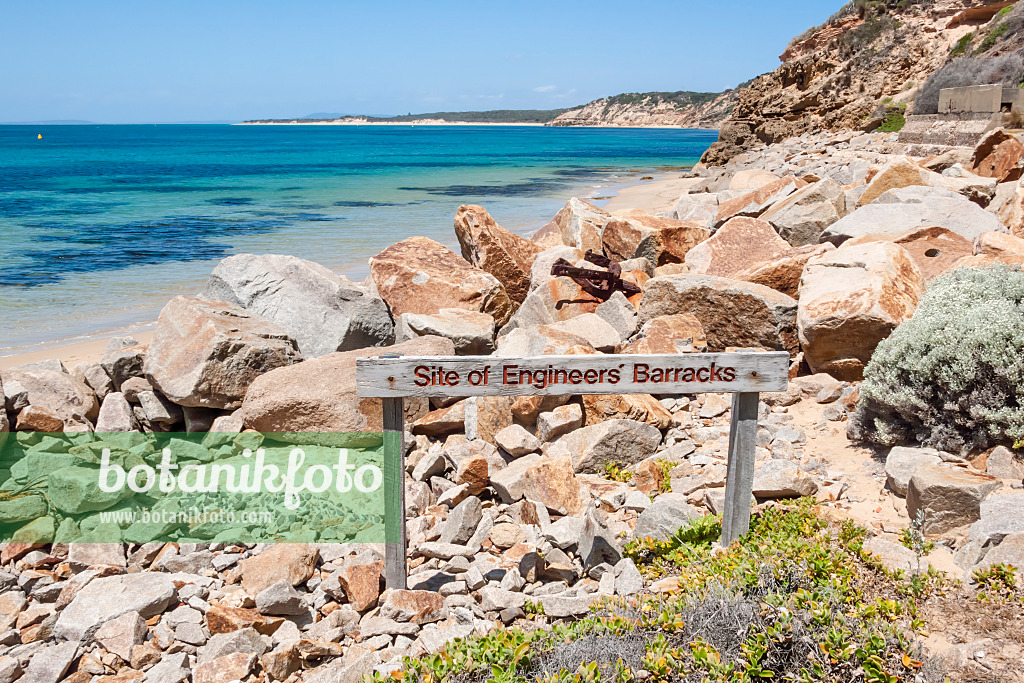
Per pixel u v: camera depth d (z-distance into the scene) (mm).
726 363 4586
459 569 5020
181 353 7195
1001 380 5457
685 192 35906
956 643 3744
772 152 40062
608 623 4090
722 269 10188
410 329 8711
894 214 10703
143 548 5363
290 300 8695
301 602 4602
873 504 5332
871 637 3617
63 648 4270
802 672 3570
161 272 17547
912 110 33375
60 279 16656
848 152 30641
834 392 7238
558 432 6680
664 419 7004
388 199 34969
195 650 4359
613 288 9555
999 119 23062
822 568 4340
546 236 13945
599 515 5195
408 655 4172
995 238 8867
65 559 5363
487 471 6129
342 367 7148
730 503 4863
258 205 32312
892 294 7473
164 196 36562
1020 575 4062
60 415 6973
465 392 4516
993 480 4824
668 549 5012
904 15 46688
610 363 4535
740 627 3879
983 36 37281
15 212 29359
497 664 3818
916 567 4348
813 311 7559
